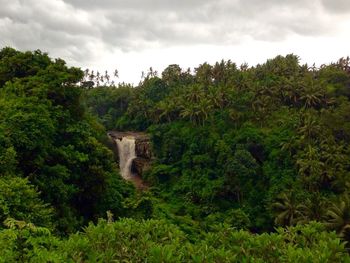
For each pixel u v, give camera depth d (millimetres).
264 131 69000
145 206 32375
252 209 57750
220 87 80375
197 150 73062
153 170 74625
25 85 25469
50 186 20922
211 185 64250
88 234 11969
